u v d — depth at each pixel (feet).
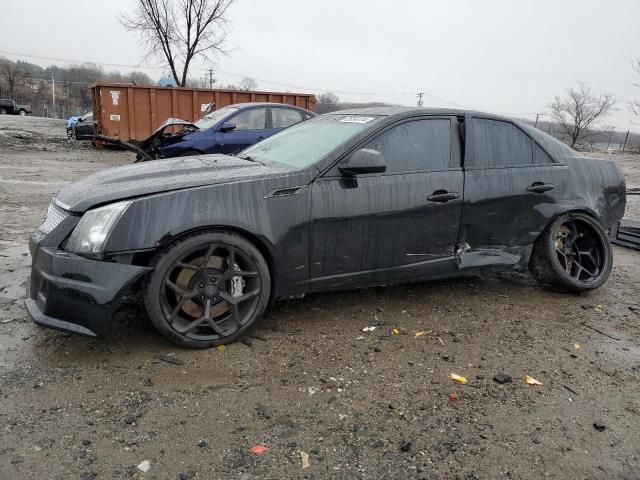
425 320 13.39
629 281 17.46
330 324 12.87
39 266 10.50
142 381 9.93
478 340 12.38
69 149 62.95
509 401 9.85
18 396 9.27
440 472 7.90
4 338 11.36
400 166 12.98
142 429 8.54
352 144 12.46
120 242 10.19
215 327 11.28
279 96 61.82
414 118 13.37
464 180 13.62
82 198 10.77
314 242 12.05
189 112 59.98
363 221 12.43
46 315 10.33
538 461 8.24
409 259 13.26
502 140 14.51
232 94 60.49
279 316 13.19
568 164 15.47
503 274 17.54
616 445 8.72
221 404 9.32
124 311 11.63
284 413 9.14
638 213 31.91
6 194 29.55
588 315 14.26
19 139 69.92
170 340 11.05
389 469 7.91
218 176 11.50
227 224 10.98
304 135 14.33
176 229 10.55
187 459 7.91
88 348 11.07
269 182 11.55
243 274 11.46
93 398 9.32
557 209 14.96
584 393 10.27
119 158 55.42
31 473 7.47
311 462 7.98
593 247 16.03
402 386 10.19
